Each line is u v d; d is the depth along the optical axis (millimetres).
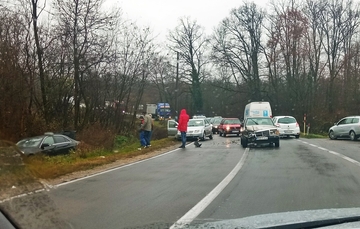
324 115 47375
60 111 25391
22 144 16812
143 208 7984
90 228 6457
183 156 19156
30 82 20609
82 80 26750
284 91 54906
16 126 19047
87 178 12281
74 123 26312
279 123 33312
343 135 30156
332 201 8352
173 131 35344
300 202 8305
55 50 24328
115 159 17875
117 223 6789
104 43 26219
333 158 16609
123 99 34156
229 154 19578
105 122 31156
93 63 26094
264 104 38000
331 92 49125
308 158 16797
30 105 20906
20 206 3680
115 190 10078
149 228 6379
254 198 8820
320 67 50156
